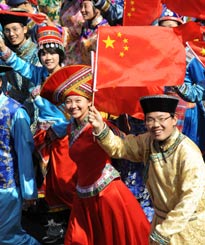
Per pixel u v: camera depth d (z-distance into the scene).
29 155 8.24
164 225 6.28
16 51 10.23
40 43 9.12
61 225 9.23
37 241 8.69
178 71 7.02
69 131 7.73
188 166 6.34
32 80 9.46
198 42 7.57
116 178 7.60
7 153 8.20
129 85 6.91
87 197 7.57
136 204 7.64
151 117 6.44
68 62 10.84
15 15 10.05
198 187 6.28
